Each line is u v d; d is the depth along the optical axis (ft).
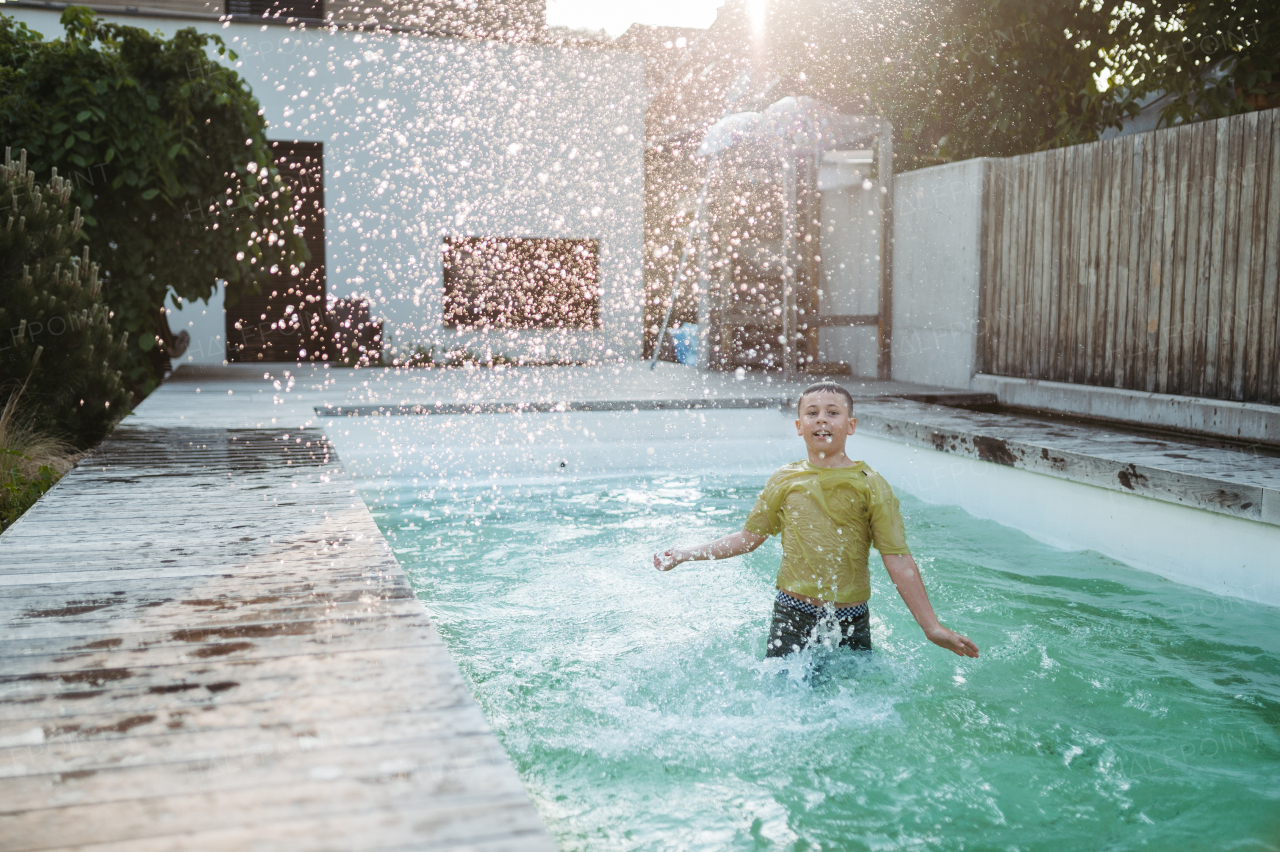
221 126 22.54
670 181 35.37
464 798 3.45
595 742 6.09
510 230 33.24
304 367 30.04
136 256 21.90
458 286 33.42
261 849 3.10
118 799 3.44
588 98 33.22
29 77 20.66
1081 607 9.25
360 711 4.23
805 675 7.28
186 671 4.72
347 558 7.02
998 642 8.12
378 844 3.13
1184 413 15.49
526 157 33.06
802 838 4.90
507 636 8.41
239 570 6.67
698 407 18.74
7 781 3.57
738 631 8.49
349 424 17.16
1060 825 5.06
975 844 4.86
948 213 22.12
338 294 32.30
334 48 31.45
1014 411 19.49
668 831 4.98
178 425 14.92
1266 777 5.63
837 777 5.61
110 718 4.16
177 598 5.98
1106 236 17.40
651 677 7.30
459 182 32.71
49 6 29.73
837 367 27.61
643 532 12.85
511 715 6.56
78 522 8.23
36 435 13.98
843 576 7.40
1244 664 7.61
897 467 16.08
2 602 5.87
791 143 24.50
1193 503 9.82
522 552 11.72
